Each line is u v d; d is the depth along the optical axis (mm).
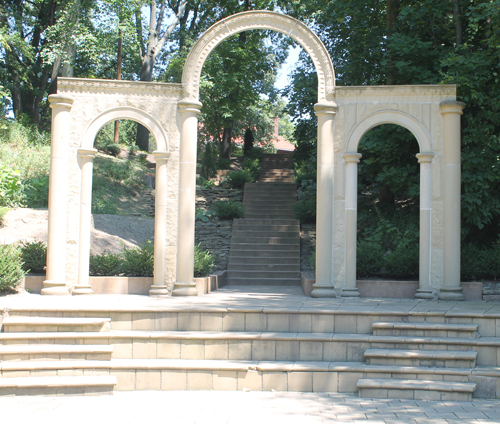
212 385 7035
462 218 11641
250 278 13602
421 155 9805
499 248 10445
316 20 18219
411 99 9953
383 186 14695
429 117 9906
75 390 6719
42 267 10461
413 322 7645
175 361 7246
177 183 10078
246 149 30188
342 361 7270
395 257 10625
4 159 17875
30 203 15453
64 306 7910
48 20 26422
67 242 9859
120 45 25125
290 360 7336
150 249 10961
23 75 25234
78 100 10008
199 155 28312
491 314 7484
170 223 10039
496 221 11992
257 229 16328
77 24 22078
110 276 10539
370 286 10094
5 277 9375
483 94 10992
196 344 7426
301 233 16250
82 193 9914
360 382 6656
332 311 7730
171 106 10148
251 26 10125
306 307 8062
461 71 10883
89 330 7539
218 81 24188
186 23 30312
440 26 13008
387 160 12516
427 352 7004
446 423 5395
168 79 25219
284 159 27016
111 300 8930
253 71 26547
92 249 12281
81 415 5793
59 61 25281
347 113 10055
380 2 15180
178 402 6371
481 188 10750
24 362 7000
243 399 6504
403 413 5797
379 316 7707
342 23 16109
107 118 10047
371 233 13195
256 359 7379
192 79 10109
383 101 9992
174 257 10008
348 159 9938
